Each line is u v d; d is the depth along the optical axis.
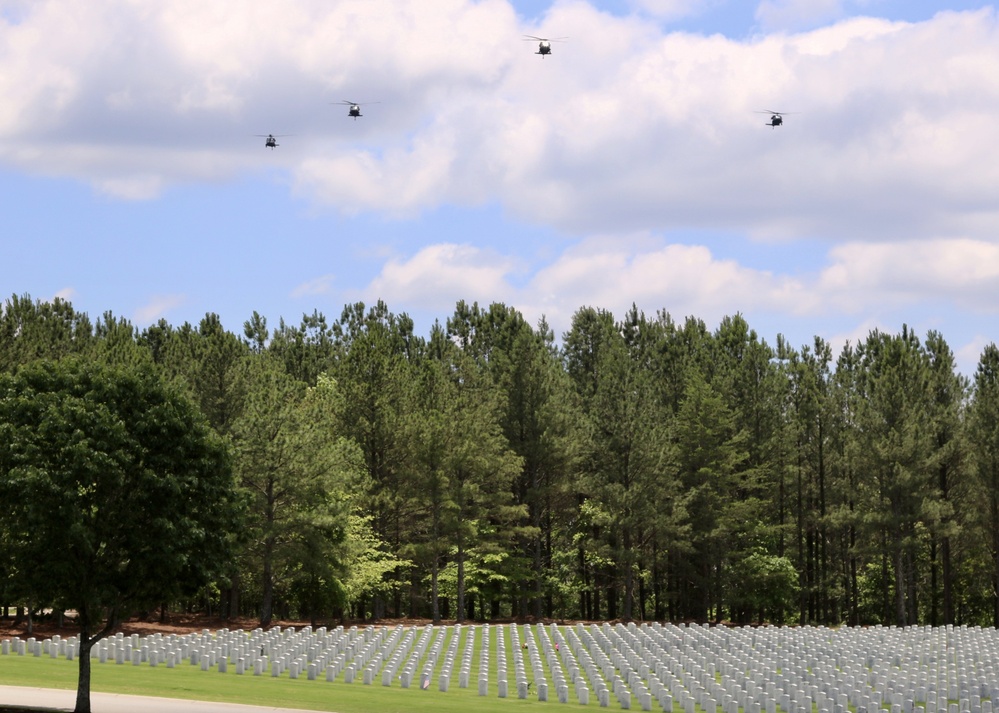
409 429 69.50
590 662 43.97
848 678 40.53
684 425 76.44
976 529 74.12
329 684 37.44
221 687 34.84
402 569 72.44
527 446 74.81
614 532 72.69
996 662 48.06
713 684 37.44
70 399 27.38
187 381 62.12
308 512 59.28
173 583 27.95
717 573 76.19
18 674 35.78
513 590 75.25
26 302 60.25
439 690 37.59
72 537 26.47
